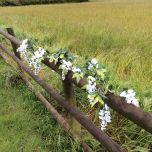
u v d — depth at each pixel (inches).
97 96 112.7
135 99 101.4
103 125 119.2
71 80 138.3
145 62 254.7
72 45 342.0
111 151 113.2
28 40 182.2
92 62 130.1
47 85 175.6
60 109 193.6
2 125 179.9
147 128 91.9
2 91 230.7
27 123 179.6
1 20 687.7
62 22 602.2
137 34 408.5
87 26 514.0
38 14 907.4
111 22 582.9
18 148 158.7
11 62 281.9
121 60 259.8
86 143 153.0
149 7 1105.4
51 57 148.2
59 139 157.2
